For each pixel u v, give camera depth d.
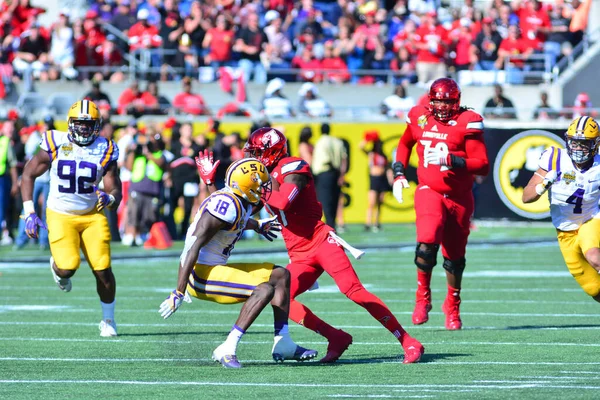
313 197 24.11
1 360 24.47
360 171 68.75
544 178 26.98
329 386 20.58
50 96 70.31
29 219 28.41
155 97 67.25
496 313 33.56
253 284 23.06
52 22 82.38
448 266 29.88
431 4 81.38
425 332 29.45
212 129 60.22
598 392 19.58
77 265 28.52
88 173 28.33
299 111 70.06
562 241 27.67
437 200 29.17
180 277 22.42
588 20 80.38
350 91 74.25
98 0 78.94
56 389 20.47
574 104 75.56
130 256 51.59
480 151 29.25
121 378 21.81
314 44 76.81
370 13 78.56
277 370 22.84
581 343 26.84
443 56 75.50
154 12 76.88
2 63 71.75
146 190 56.44
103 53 72.75
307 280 24.25
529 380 21.12
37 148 58.12
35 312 34.16
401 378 21.56
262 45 73.81
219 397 19.41
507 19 77.12
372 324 31.11
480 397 19.14
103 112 60.31
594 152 26.75
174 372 22.62
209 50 72.88
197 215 22.77
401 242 57.84
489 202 67.12
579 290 39.62
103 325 28.88
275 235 24.22
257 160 23.28
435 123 29.38
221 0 76.50
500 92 70.19
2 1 75.88
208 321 32.25
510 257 52.56
